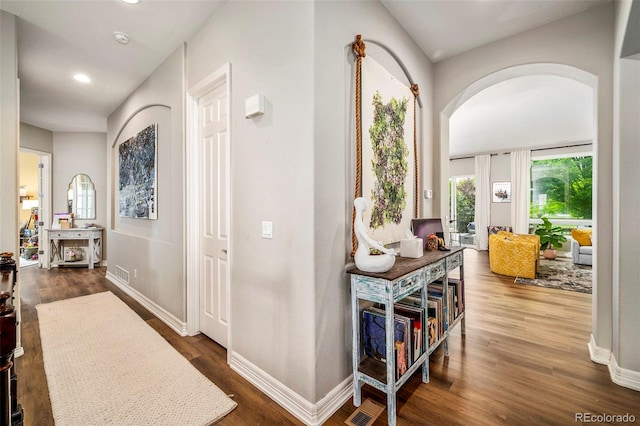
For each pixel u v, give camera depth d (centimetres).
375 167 206
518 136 619
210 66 234
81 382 192
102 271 527
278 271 175
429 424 153
